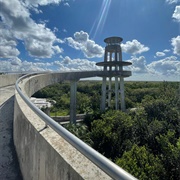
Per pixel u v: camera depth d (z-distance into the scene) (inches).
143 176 593.6
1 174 162.9
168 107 1375.5
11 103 430.3
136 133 1093.8
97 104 2266.2
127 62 1556.3
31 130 143.5
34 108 152.9
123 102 1694.1
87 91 3762.3
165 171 705.6
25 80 511.8
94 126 1171.3
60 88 3572.8
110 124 1091.9
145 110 1409.9
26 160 151.6
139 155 725.3
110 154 956.6
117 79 1697.8
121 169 57.2
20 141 182.4
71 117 1430.9
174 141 911.7
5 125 285.6
